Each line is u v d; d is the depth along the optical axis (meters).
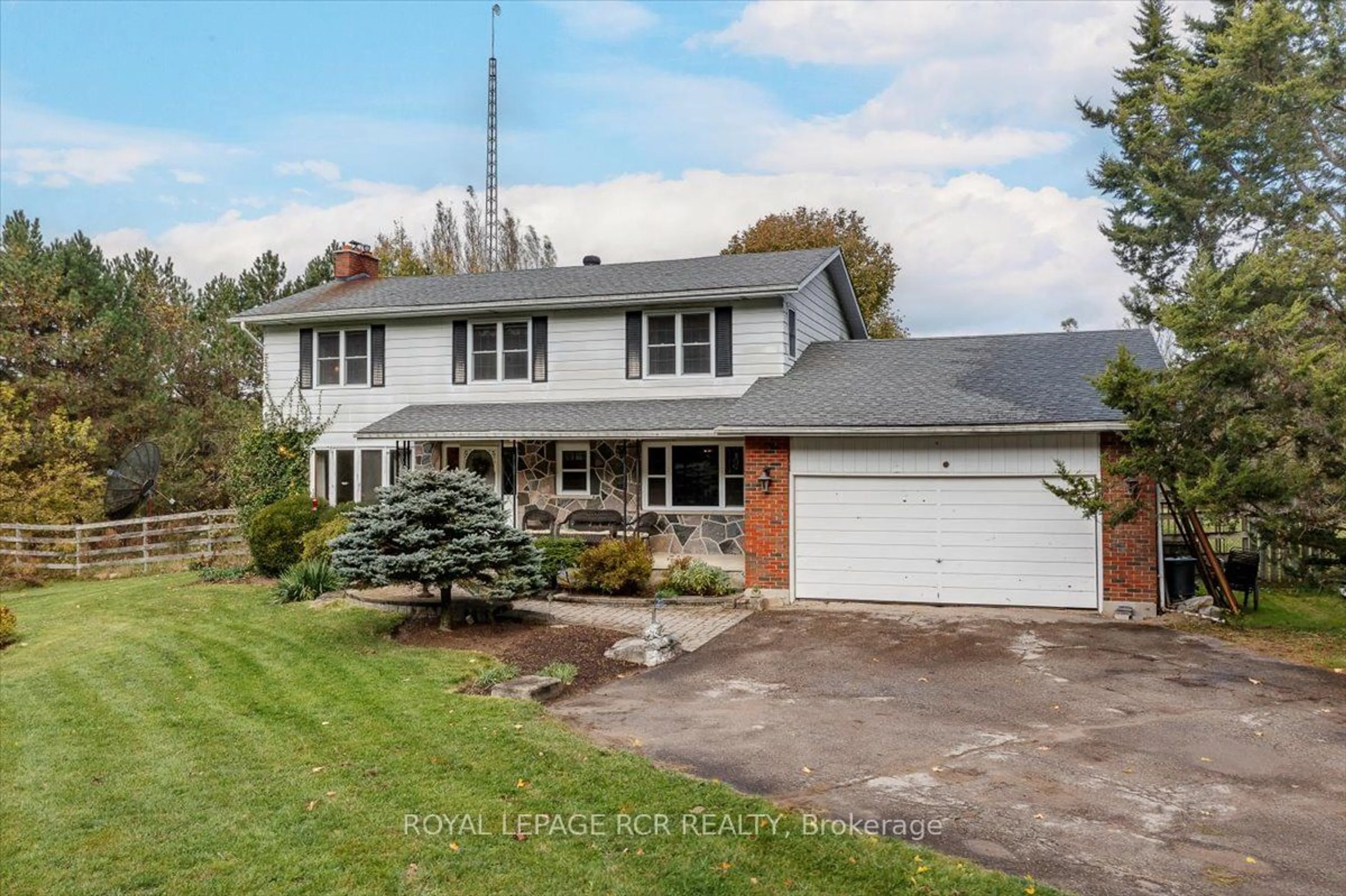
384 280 23.28
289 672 9.96
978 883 4.75
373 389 20.19
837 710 8.43
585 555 15.65
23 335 26.89
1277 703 8.57
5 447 23.17
